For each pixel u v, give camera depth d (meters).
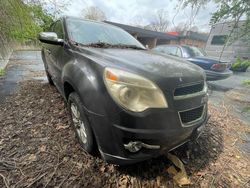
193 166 2.11
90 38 2.66
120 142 1.58
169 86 1.59
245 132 3.16
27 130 2.54
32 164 1.91
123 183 1.76
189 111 1.76
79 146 2.23
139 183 1.78
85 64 1.90
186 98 1.70
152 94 1.53
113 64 1.74
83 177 1.79
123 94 1.51
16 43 7.95
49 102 3.55
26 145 2.21
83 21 2.96
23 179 1.72
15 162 1.92
